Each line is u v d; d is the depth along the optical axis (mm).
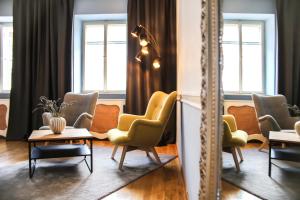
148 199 2129
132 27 4426
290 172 651
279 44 793
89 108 3979
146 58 4402
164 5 4402
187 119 2203
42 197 2129
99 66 4988
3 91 5070
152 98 3674
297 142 636
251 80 914
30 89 4602
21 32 4594
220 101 972
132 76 4441
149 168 2980
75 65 4773
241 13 954
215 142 1000
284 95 749
